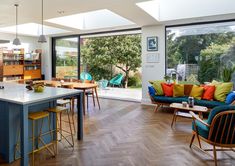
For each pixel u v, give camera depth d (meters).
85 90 5.92
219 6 5.02
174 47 6.41
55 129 3.47
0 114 2.88
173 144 3.39
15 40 5.40
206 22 5.84
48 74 9.26
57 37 9.02
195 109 4.08
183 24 6.14
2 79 7.75
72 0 4.00
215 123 2.64
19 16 5.28
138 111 5.70
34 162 2.78
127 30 7.23
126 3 4.14
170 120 4.80
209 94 5.05
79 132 3.56
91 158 2.89
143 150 3.15
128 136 3.74
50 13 4.97
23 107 2.52
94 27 7.05
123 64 9.63
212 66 5.90
